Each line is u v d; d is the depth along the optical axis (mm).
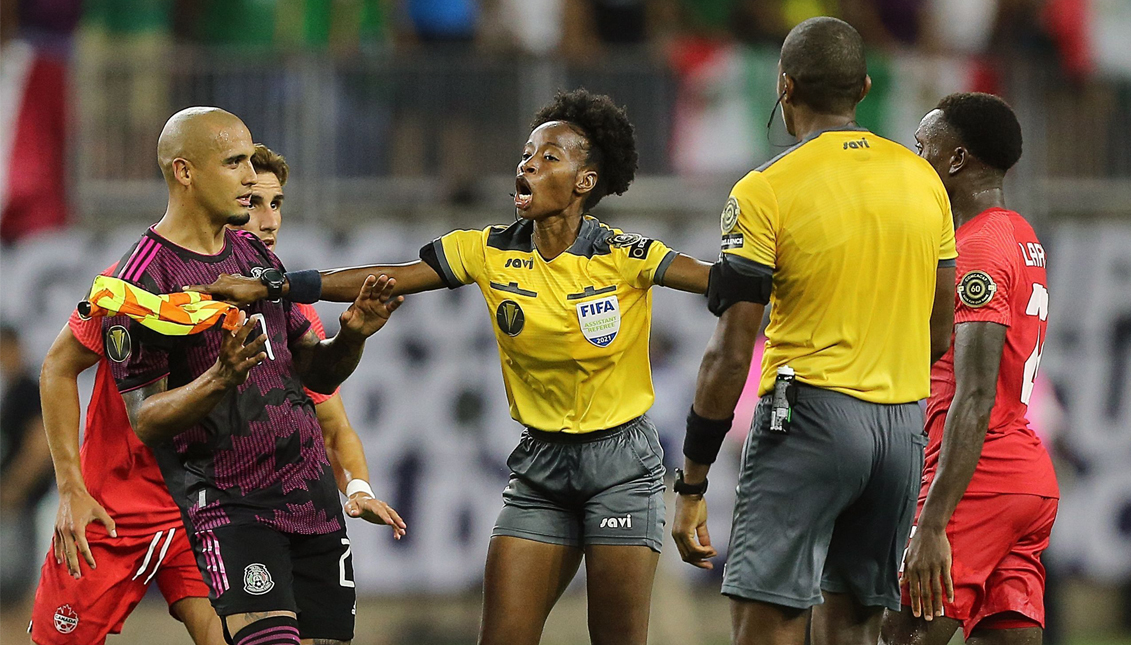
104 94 37844
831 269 14898
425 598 35438
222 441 15156
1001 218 17266
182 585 17062
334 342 15734
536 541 16438
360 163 38406
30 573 34656
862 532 15367
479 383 36062
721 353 14961
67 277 36125
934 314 15758
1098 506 37344
